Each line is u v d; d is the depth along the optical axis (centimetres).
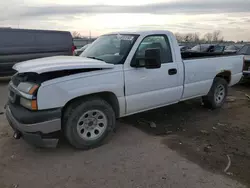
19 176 291
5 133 414
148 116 518
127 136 408
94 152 351
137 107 405
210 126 466
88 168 309
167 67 431
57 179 286
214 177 292
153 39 423
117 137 403
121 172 300
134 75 386
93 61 361
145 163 321
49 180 284
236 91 811
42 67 315
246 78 887
